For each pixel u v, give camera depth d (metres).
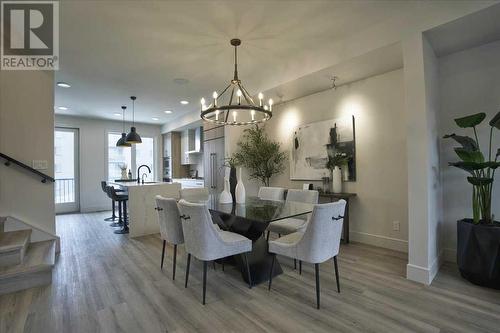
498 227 2.42
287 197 3.66
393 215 3.62
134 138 5.73
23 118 3.47
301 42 3.22
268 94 4.50
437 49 2.94
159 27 2.82
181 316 2.09
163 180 8.51
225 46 3.28
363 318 2.03
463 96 3.00
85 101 5.67
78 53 3.40
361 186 3.94
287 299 2.34
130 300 2.34
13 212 3.39
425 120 2.57
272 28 2.88
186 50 3.36
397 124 3.55
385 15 2.70
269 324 1.97
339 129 4.14
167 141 8.55
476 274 2.50
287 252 2.35
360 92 3.90
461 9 2.31
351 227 4.08
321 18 2.71
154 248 3.92
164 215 2.87
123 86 4.69
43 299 2.35
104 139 7.68
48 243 3.43
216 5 2.46
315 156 4.47
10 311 2.15
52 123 3.67
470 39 2.73
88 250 3.82
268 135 5.31
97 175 7.53
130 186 4.61
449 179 3.10
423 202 2.59
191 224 2.36
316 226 2.15
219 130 5.87
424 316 2.04
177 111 6.67
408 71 2.66
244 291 2.50
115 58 3.56
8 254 2.65
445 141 3.12
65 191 7.14
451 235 3.09
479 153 2.49
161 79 4.38
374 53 2.98
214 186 6.02
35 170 3.47
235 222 3.10
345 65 3.33
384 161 3.68
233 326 1.95
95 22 2.71
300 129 4.70
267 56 3.60
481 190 2.60
